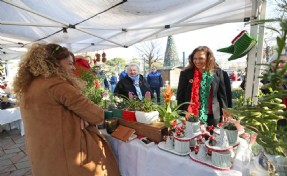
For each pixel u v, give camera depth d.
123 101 1.71
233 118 1.25
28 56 1.11
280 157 0.70
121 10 2.10
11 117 3.45
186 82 1.96
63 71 1.13
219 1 1.94
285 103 0.81
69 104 1.06
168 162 1.11
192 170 1.00
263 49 1.60
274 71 0.64
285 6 0.59
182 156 1.10
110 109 1.74
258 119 0.71
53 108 1.06
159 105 1.48
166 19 2.61
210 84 1.79
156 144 1.28
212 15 2.40
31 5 2.08
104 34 3.39
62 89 1.04
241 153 1.07
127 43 3.90
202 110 1.75
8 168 2.61
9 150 3.17
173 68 11.91
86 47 4.59
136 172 1.32
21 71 1.11
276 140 0.71
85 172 1.13
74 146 1.11
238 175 0.89
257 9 1.55
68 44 4.34
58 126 1.07
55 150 1.07
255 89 1.66
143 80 2.93
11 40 3.92
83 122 1.18
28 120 1.11
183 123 1.26
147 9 2.07
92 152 1.18
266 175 0.73
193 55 1.89
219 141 1.01
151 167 1.20
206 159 1.01
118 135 1.42
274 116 0.68
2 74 5.62
